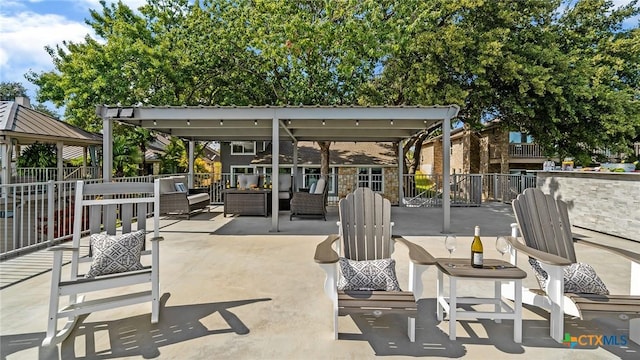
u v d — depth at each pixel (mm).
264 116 6301
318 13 11859
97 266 2762
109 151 6281
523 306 3023
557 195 7848
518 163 17703
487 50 9930
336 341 2402
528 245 2877
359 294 2436
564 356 2242
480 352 2281
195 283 3539
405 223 7621
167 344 2350
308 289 3381
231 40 12125
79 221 2969
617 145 11922
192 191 9625
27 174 13594
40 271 3852
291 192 9969
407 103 11594
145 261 4348
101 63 11000
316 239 5754
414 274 2504
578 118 11578
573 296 2383
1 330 2520
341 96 12055
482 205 11445
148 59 11148
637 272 2543
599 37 13125
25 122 11719
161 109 6191
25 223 8000
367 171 16469
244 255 4668
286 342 2381
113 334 2480
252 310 2891
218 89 13305
